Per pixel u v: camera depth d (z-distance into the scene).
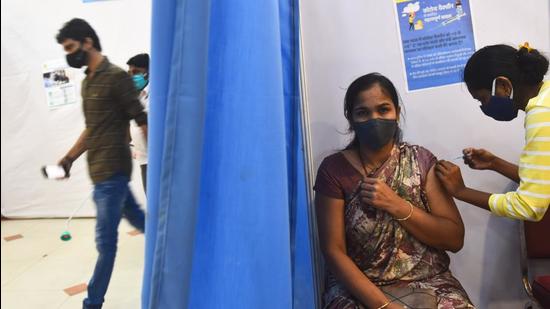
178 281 0.69
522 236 1.45
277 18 0.82
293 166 1.03
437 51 1.44
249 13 0.76
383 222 1.18
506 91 1.08
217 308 0.76
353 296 1.15
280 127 0.82
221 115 0.75
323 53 1.49
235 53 0.75
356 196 1.21
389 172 1.21
